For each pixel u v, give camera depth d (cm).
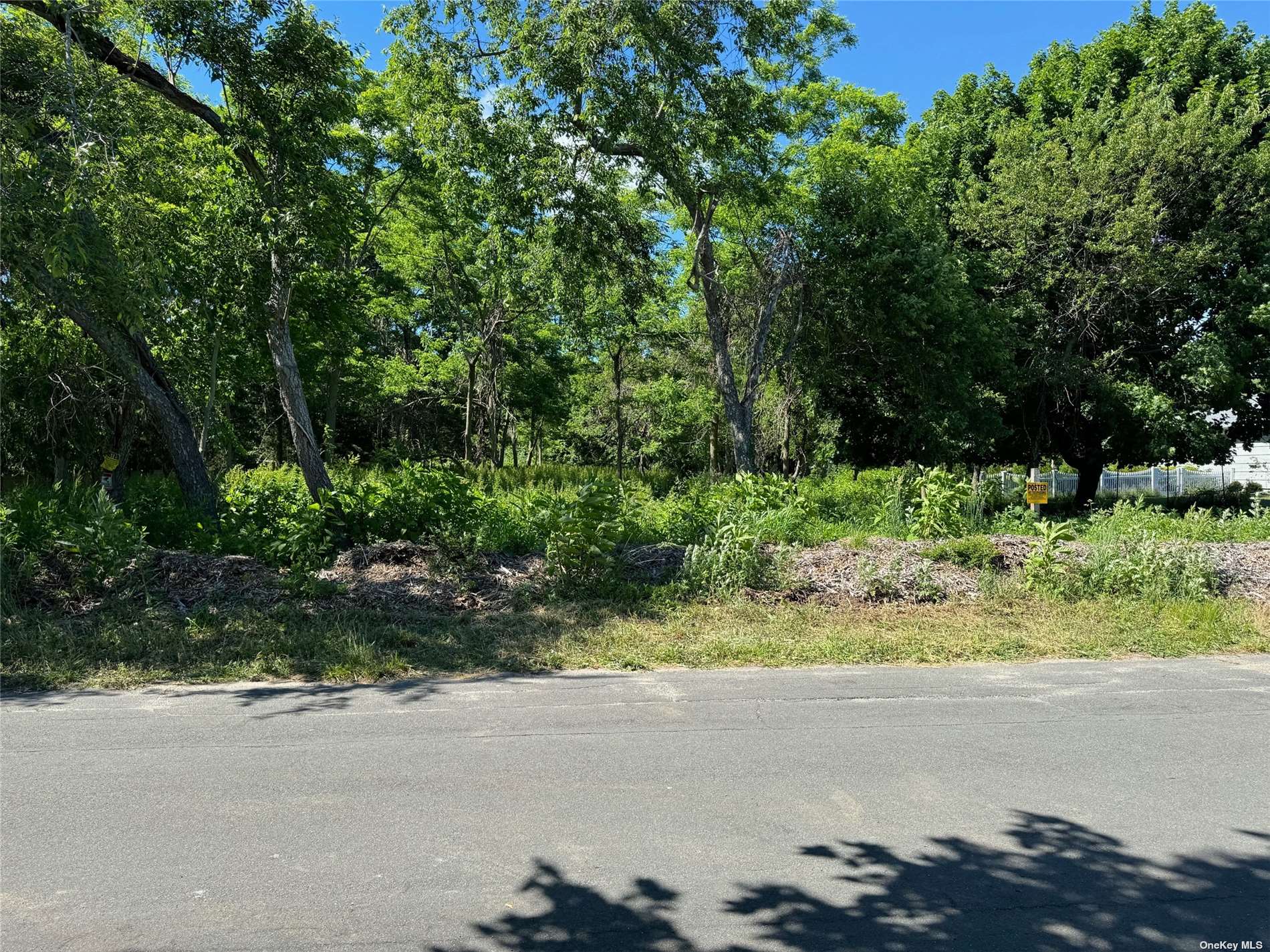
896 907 342
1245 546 1193
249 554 1051
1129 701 627
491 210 1905
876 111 2336
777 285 2219
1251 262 2406
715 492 1488
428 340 3130
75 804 433
